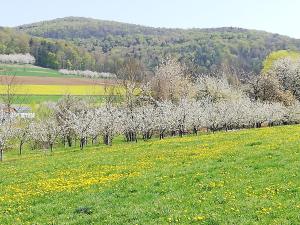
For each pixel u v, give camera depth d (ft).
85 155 146.30
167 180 84.12
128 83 271.49
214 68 497.05
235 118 263.29
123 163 114.11
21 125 257.34
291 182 71.56
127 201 72.23
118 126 224.74
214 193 69.87
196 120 227.61
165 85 306.55
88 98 313.12
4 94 297.94
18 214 71.15
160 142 161.79
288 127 175.01
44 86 407.03
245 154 104.17
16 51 574.56
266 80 346.13
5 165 145.07
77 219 63.87
